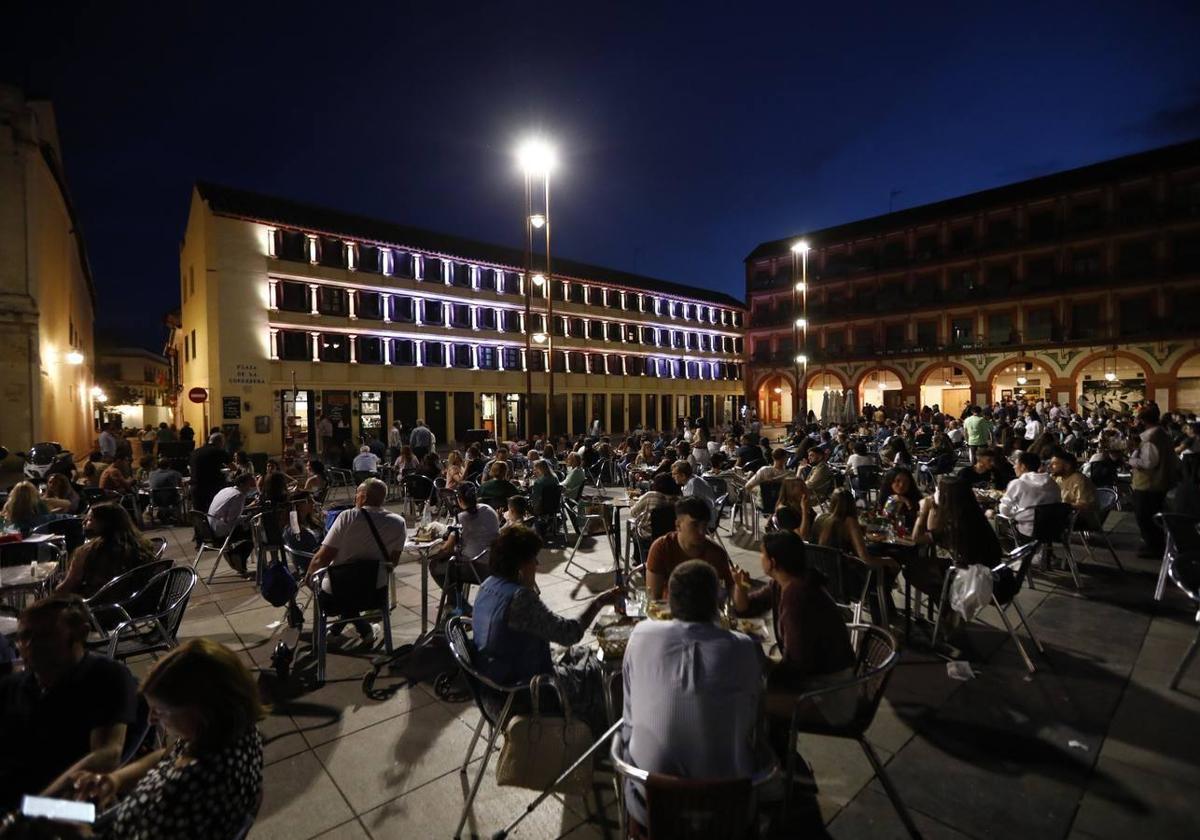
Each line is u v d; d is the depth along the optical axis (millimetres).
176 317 34906
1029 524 6469
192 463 9734
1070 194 36719
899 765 3367
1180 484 6328
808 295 48000
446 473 11438
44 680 2469
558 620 3266
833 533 5246
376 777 3377
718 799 1911
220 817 1897
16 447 15828
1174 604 5887
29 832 1861
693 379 50531
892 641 3088
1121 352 34562
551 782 3006
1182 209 33312
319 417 28219
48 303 18531
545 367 39719
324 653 4562
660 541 4367
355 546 4801
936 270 41875
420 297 33688
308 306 29641
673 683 2232
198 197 28453
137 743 2594
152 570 4543
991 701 4043
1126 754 3426
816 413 47688
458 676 4586
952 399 41656
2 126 15867
